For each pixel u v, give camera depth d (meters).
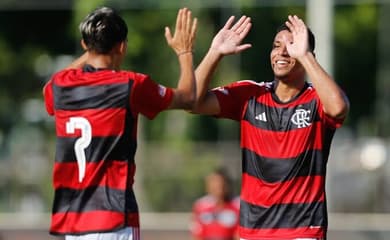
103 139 25.11
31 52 108.06
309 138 27.48
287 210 27.53
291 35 27.69
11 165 88.12
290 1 97.62
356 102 105.19
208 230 55.69
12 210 86.81
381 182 82.00
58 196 25.42
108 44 25.42
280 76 27.70
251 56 99.25
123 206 25.00
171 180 84.81
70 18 106.75
